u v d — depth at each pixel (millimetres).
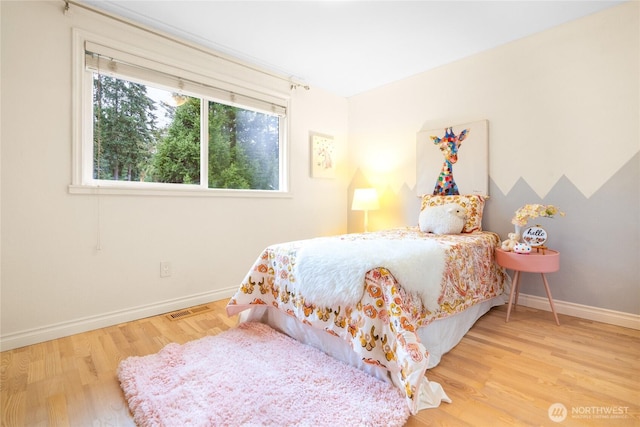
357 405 1230
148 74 2309
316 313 1608
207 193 2625
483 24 2307
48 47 1903
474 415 1203
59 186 1949
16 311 1812
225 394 1306
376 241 1941
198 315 2340
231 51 2697
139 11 2129
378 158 3590
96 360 1653
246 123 3002
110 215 2150
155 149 2436
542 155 2436
